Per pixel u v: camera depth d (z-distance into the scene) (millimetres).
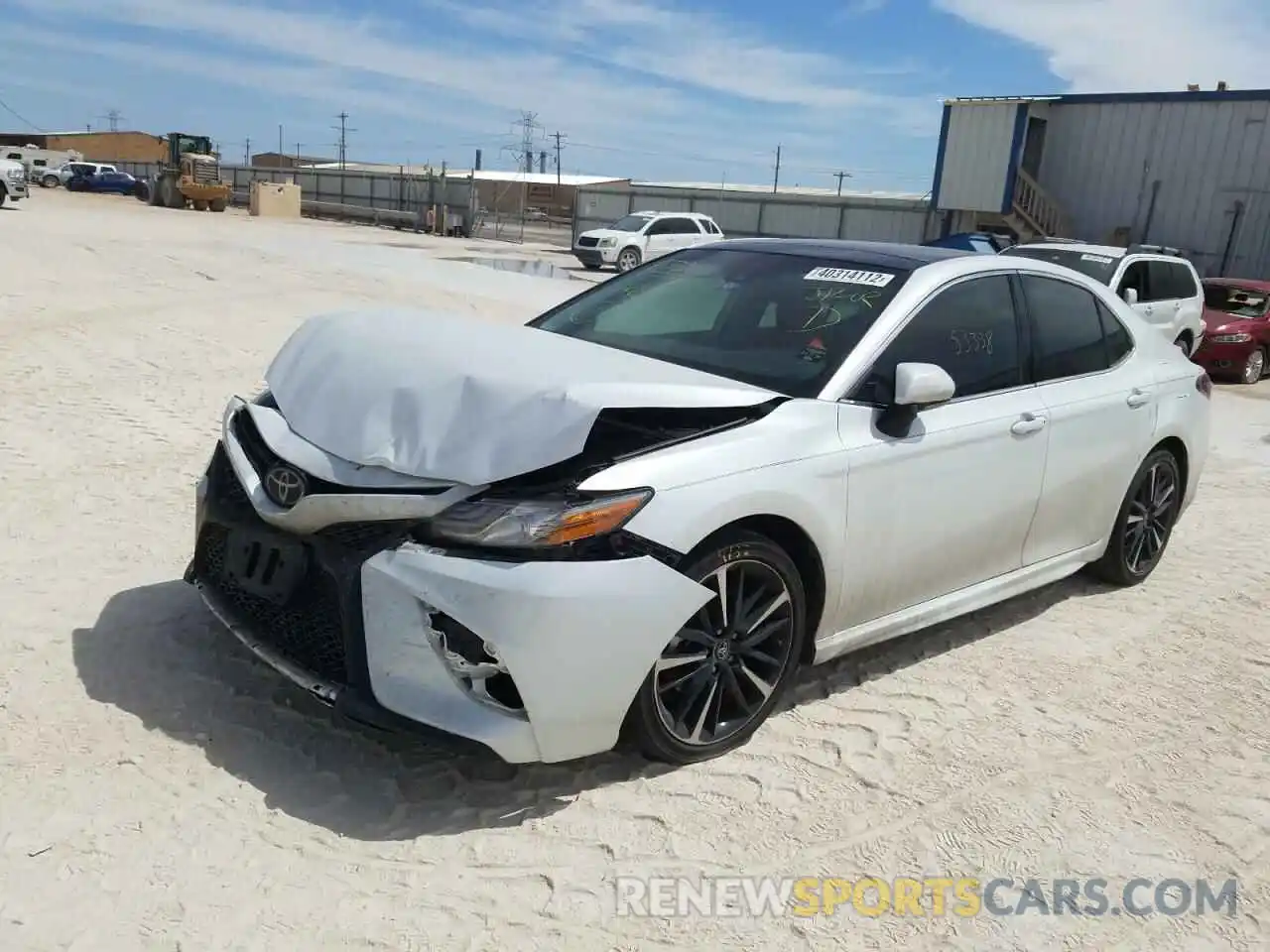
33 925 2393
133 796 2889
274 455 3174
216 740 3195
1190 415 5145
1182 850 3068
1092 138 26359
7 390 7008
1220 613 4949
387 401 3078
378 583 2828
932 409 3789
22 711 3234
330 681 2967
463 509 2816
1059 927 2707
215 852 2703
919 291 3869
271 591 3076
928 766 3414
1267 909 2828
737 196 35594
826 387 3523
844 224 32281
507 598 2730
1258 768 3553
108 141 107125
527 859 2795
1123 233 25844
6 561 4328
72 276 12055
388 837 2838
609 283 4664
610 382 3010
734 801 3129
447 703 2801
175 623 3898
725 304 4066
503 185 60688
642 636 2906
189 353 8664
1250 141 23766
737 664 3297
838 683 3953
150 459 5867
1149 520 5148
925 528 3752
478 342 3389
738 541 3125
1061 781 3383
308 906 2545
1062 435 4312
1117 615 4848
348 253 21344
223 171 65188
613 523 2859
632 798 3104
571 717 2859
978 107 27250
